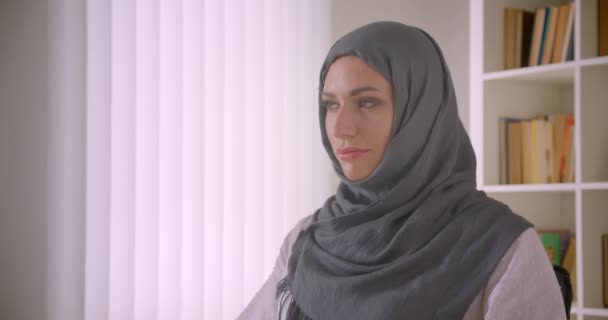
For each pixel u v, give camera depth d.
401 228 1.05
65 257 2.51
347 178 1.15
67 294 2.51
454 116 1.13
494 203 1.07
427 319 0.98
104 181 2.51
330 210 1.25
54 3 2.52
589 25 2.19
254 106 2.80
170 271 2.61
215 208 2.69
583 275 2.12
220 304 2.69
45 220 2.52
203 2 2.65
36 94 2.52
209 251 2.69
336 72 1.06
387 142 1.05
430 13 3.30
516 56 2.40
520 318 0.92
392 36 1.05
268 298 1.26
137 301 2.56
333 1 3.07
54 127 2.52
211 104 2.69
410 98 1.06
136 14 2.54
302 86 2.94
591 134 2.17
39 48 2.52
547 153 2.30
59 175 2.51
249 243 2.79
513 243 0.97
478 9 2.38
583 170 2.14
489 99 2.38
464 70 3.18
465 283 0.98
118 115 2.53
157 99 2.57
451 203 1.08
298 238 1.28
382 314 1.00
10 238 2.53
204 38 2.65
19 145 2.53
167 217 2.61
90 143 2.50
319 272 1.13
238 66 2.75
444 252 1.02
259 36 2.81
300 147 2.92
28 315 2.52
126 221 2.53
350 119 1.04
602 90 2.21
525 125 2.33
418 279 1.00
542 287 0.95
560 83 2.47
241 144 2.75
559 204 2.56
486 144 2.36
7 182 2.53
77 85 2.52
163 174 2.61
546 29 2.32
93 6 2.50
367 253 1.09
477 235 1.01
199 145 2.65
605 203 2.21
